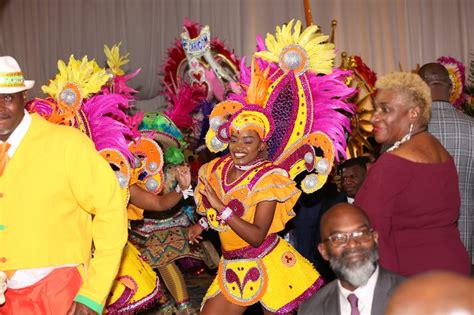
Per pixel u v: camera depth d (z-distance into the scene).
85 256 3.44
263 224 4.09
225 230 4.21
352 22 12.66
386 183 3.32
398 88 3.45
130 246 4.73
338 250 2.99
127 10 13.74
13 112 3.31
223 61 7.39
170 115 5.81
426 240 3.38
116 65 5.04
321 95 4.43
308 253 5.54
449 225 3.45
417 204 3.35
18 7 14.68
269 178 4.14
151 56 13.56
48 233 3.30
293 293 4.21
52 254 3.31
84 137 3.40
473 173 4.17
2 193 3.29
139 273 4.59
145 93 13.65
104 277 3.32
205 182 4.07
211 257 6.56
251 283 4.21
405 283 1.40
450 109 4.22
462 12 12.61
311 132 4.45
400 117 3.45
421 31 12.68
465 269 3.41
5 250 3.29
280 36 4.47
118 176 4.40
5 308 3.37
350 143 6.09
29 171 3.29
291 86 4.44
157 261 6.03
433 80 4.32
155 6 13.54
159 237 6.06
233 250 4.26
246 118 4.23
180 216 6.13
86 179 3.32
